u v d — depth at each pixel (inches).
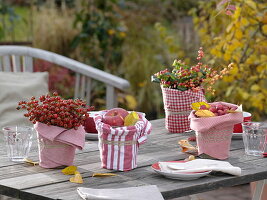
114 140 71.4
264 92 149.9
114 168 71.8
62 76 184.2
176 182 66.7
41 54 127.7
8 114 109.5
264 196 102.1
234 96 154.9
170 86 91.9
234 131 88.9
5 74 114.1
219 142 76.2
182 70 89.7
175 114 91.9
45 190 64.0
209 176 69.2
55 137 70.9
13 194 65.0
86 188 62.7
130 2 238.1
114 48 204.1
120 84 124.4
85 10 207.0
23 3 265.7
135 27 226.1
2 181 67.3
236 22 137.8
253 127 78.6
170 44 183.9
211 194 135.5
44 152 72.7
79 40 196.9
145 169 72.4
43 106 71.0
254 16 141.9
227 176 69.1
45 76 116.8
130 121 72.5
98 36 199.2
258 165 74.0
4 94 110.4
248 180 69.9
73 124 71.7
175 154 79.8
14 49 125.8
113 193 61.7
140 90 200.8
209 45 158.4
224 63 150.6
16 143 76.0
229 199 131.6
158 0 241.6
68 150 72.7
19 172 71.1
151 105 200.4
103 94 189.3
